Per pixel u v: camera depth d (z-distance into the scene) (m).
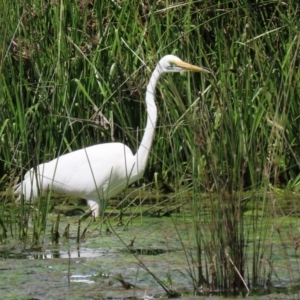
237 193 7.86
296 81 12.82
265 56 12.95
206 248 7.81
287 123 13.09
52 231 10.12
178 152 12.84
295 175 13.09
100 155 11.84
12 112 13.31
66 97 13.09
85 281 8.16
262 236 9.62
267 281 7.79
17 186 11.92
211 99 12.81
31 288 7.91
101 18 13.41
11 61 13.09
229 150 9.15
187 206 11.84
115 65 13.23
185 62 12.15
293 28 12.64
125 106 13.40
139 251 9.45
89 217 11.86
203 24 13.27
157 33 13.10
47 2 13.59
